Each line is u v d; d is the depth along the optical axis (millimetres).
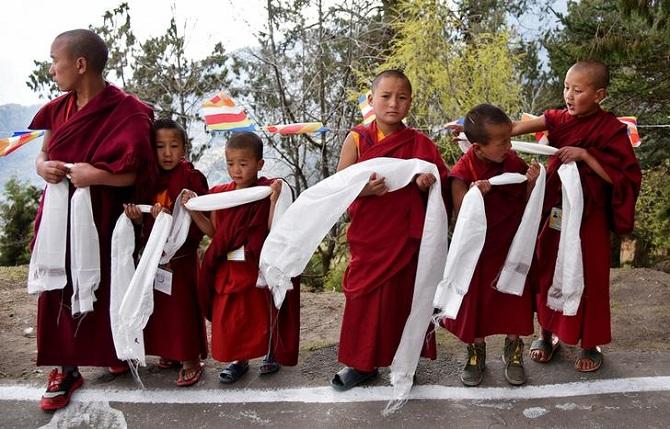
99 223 2699
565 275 2709
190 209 2707
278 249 2582
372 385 2879
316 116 11719
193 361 2939
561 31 10156
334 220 2564
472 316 2711
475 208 2537
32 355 3350
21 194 15617
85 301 2609
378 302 2643
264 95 12227
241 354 2807
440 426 2539
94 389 2893
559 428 2506
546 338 3098
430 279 2619
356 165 2580
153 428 2586
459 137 2902
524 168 2736
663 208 9422
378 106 2621
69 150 2602
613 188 2723
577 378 2900
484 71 8664
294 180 12172
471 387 2846
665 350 3188
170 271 2789
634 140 3100
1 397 2850
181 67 12883
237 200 2684
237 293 2787
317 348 3354
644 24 6227
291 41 11797
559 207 2846
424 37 8641
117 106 2639
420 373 3004
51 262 2596
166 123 2771
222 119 2795
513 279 2676
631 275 4547
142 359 2639
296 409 2701
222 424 2602
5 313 4027
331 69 11422
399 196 2617
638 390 2773
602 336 2828
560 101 9562
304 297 4430
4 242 15555
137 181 2676
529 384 2855
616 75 6980
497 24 9633
